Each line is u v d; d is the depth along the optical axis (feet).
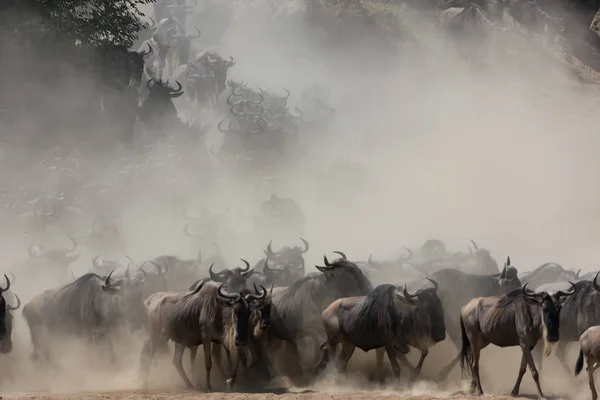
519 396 234.99
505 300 234.79
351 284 267.39
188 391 246.68
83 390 254.47
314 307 264.93
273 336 268.41
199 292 248.93
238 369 264.31
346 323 250.16
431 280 248.93
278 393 241.35
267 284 294.87
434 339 242.37
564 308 250.37
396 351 253.65
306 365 269.64
